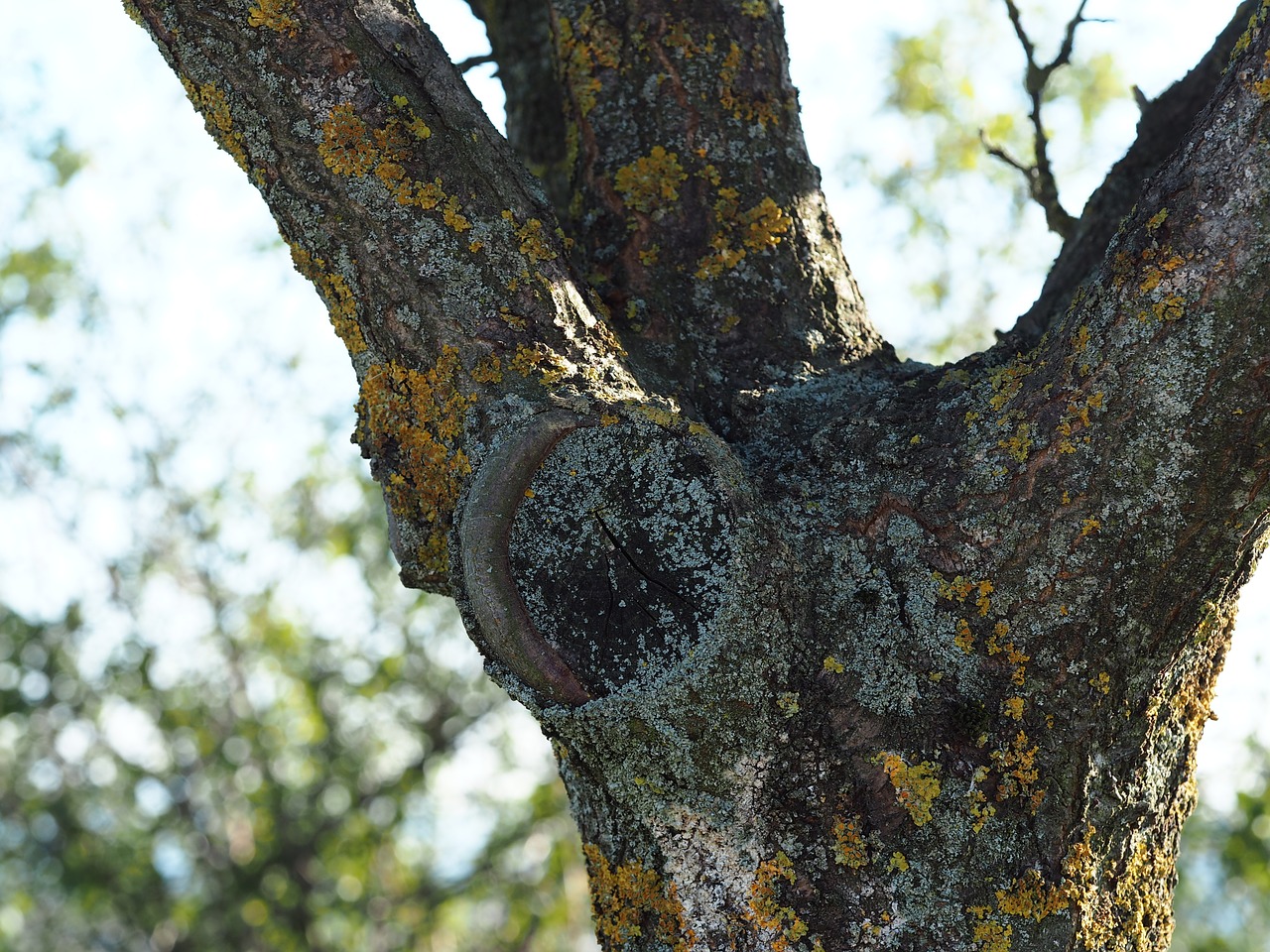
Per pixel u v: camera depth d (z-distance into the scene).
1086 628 1.36
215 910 4.46
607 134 1.53
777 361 1.48
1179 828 1.41
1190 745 1.40
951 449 1.38
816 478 1.40
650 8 1.54
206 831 4.92
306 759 4.78
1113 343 1.34
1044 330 1.56
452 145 1.40
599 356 1.40
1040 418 1.36
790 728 1.36
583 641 1.36
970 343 3.50
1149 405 1.34
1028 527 1.36
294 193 1.40
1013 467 1.36
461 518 1.37
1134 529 1.35
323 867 4.54
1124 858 1.38
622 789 1.38
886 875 1.36
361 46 1.40
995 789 1.37
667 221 1.50
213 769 4.88
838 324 1.50
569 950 5.19
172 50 1.40
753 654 1.35
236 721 4.85
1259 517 1.34
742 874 1.37
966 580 1.37
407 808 4.76
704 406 1.46
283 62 1.39
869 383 1.47
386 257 1.39
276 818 4.49
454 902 4.76
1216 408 1.33
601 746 1.37
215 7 1.39
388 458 1.40
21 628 4.83
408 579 1.41
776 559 1.36
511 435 1.37
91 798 5.01
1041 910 1.36
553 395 1.38
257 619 4.91
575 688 1.36
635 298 1.48
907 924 1.36
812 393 1.46
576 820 1.43
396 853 4.95
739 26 1.55
